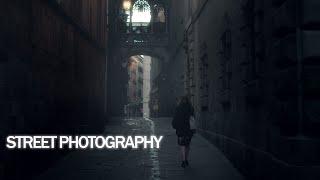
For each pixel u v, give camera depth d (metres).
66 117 13.32
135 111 112.56
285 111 6.43
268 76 7.46
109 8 40.62
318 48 6.06
